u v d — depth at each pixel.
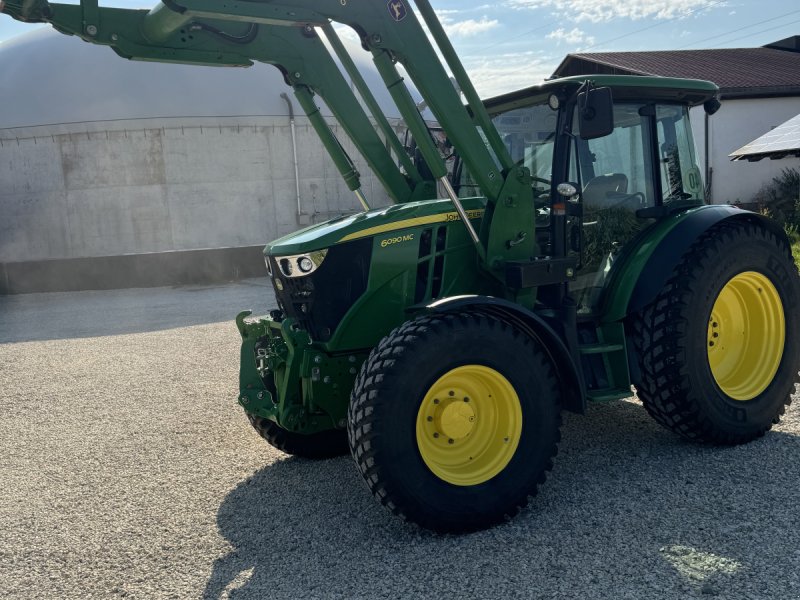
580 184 4.12
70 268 15.71
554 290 4.09
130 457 4.80
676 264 4.07
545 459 3.56
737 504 3.44
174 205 17.83
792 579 2.74
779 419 4.48
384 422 3.25
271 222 18.42
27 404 6.38
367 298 3.82
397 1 3.64
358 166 18.69
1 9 3.56
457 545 3.26
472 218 4.04
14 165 17.67
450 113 3.77
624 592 2.74
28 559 3.39
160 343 8.98
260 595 2.93
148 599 2.97
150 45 4.02
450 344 3.35
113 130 17.45
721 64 27.88
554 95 4.01
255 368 4.14
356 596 2.87
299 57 4.43
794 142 14.69
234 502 3.95
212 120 17.70
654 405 4.18
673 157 4.61
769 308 4.44
